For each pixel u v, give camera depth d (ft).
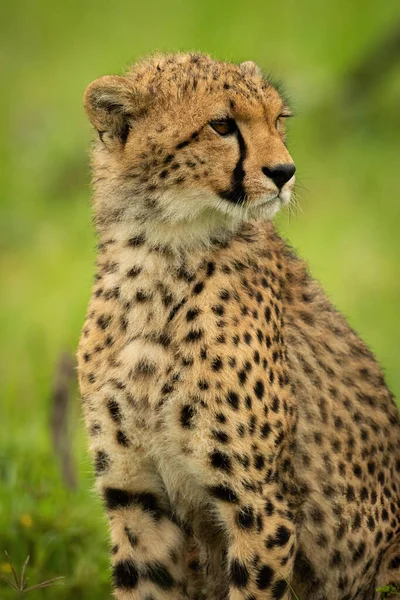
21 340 60.13
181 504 31.37
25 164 82.23
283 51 91.35
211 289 30.12
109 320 30.66
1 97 91.56
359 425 33.09
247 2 100.37
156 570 31.53
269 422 30.35
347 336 34.01
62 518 37.83
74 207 77.15
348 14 94.99
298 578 32.83
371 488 33.14
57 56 98.37
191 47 94.89
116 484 31.27
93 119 31.09
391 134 79.77
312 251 68.44
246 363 29.96
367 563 33.06
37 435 44.39
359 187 75.00
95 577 35.88
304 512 32.12
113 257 30.91
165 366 29.99
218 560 32.48
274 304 31.40
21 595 33.32
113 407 30.58
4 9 106.32
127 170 30.55
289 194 30.73
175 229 30.25
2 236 74.28
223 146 29.94
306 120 80.48
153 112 30.27
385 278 65.41
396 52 80.53
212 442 29.99
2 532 37.22
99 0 106.83
